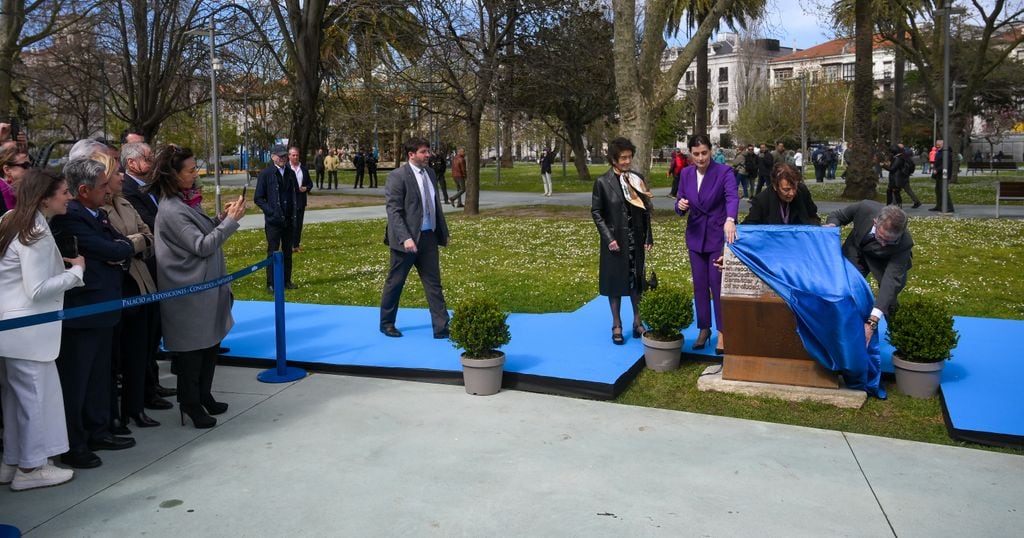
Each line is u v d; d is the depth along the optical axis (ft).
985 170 156.15
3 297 13.48
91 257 14.80
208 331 16.63
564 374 19.43
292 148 41.01
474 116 67.31
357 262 41.11
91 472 14.67
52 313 13.19
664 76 51.08
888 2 81.66
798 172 19.40
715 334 23.54
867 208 18.85
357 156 120.26
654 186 116.16
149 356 18.40
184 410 16.93
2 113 71.00
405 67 67.62
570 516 12.57
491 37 64.44
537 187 116.67
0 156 17.20
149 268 17.97
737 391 18.69
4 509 13.14
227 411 18.10
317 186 124.36
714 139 333.83
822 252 18.01
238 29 86.33
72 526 12.50
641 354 21.39
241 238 52.54
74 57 101.45
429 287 23.77
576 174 167.02
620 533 11.98
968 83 102.32
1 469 14.37
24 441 13.76
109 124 163.84
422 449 15.56
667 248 44.04
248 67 88.63
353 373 21.02
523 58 66.33
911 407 17.63
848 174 77.61
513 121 93.61
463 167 78.07
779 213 19.94
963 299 28.60
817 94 221.25
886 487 13.56
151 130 101.30
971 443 15.64
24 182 13.58
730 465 14.58
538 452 15.33
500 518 12.55
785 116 218.79
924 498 13.12
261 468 14.75
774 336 18.42
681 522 12.32
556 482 13.89
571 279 34.35
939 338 17.76
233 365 22.06
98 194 15.07
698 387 19.06
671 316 20.39
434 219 23.61
